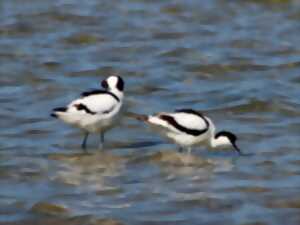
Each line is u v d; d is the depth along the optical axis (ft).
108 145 58.18
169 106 68.18
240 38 89.25
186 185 50.11
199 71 78.33
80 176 51.75
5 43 86.12
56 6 98.89
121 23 94.02
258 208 46.44
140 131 61.21
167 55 83.15
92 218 45.09
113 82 56.54
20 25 92.02
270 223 44.39
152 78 75.66
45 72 77.00
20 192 49.01
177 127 54.08
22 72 76.64
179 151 56.29
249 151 56.80
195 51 84.53
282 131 61.26
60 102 68.64
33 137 59.77
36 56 81.76
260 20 96.78
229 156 55.72
